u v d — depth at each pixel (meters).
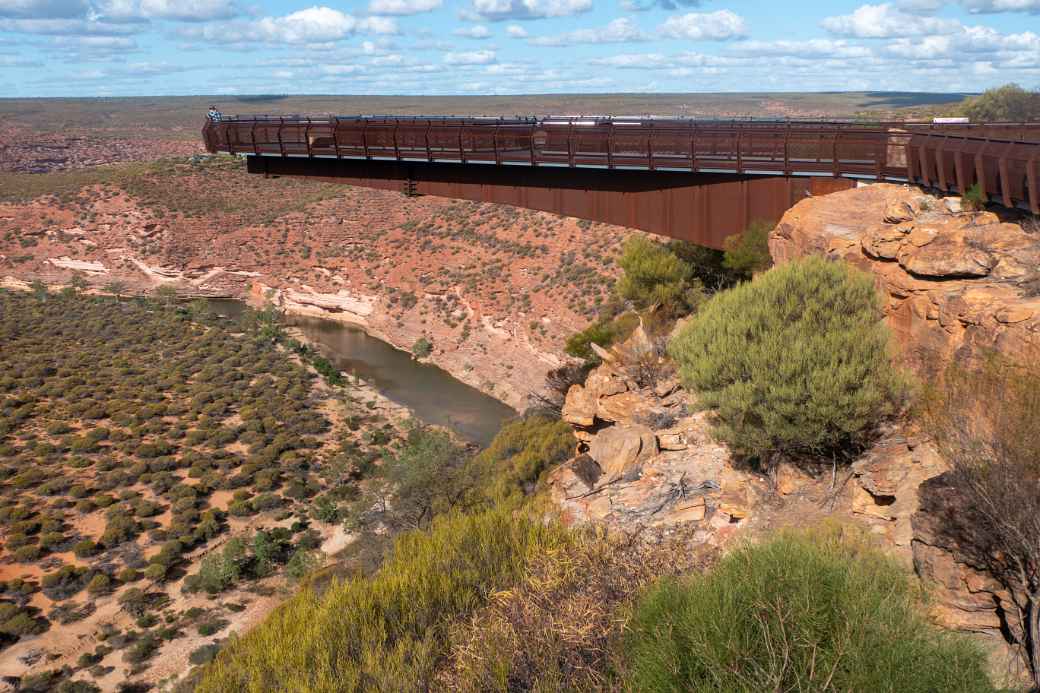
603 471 13.95
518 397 79.19
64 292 122.62
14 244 141.75
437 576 8.27
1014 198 13.30
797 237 17.00
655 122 23.00
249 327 105.69
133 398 76.75
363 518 39.28
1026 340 8.97
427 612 7.68
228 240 137.62
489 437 69.06
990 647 6.55
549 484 14.52
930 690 4.85
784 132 20.02
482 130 26.02
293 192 162.38
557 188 25.28
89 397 76.62
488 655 6.41
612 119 23.84
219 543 51.41
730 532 10.96
